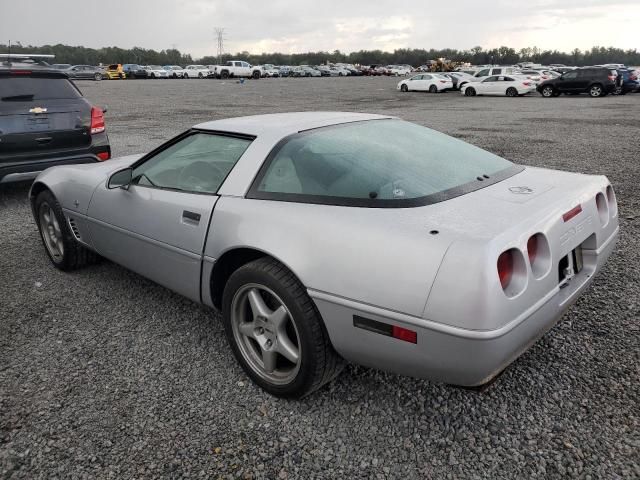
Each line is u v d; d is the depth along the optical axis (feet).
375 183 8.01
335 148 8.89
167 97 90.74
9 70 20.24
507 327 6.38
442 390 8.70
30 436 7.89
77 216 12.87
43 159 20.85
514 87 91.35
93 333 10.93
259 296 8.55
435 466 7.09
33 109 20.40
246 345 9.04
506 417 7.97
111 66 191.93
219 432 7.90
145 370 9.55
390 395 8.65
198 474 7.11
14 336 10.87
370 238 7.13
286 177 8.66
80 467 7.29
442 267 6.46
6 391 8.99
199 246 9.41
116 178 10.92
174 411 8.40
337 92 106.42
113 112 62.03
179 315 11.68
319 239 7.57
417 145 9.59
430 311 6.51
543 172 9.75
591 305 11.35
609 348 9.66
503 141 36.22
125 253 11.71
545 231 7.09
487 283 6.22
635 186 22.29
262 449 7.53
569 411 8.03
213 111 62.39
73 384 9.17
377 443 7.57
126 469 7.23
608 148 32.45
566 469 6.93
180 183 10.35
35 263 14.98
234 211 8.84
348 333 7.40
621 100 78.13
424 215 7.29
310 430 7.88
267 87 129.08
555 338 10.07
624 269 13.28
